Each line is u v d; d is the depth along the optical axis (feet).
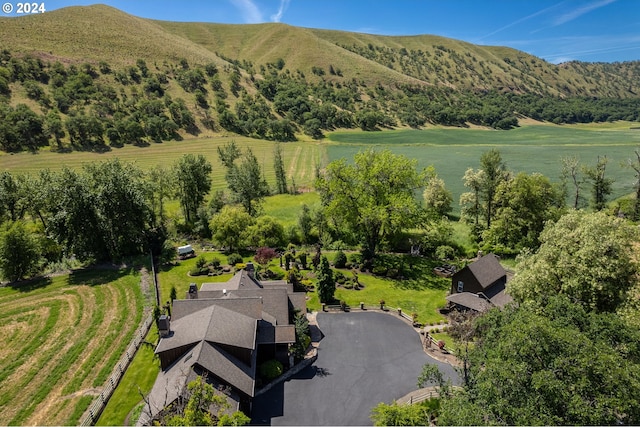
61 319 163.43
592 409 65.00
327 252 246.27
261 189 310.24
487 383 73.77
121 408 112.88
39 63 652.07
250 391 107.04
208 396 84.23
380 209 212.64
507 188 247.09
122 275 207.72
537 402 69.62
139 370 129.90
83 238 220.43
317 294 187.01
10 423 108.17
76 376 127.85
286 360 132.98
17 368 132.36
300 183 428.97
